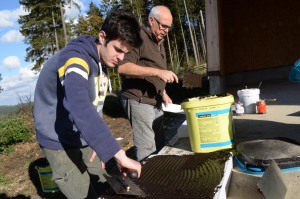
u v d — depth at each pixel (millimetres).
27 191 5953
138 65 2977
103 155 1522
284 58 9172
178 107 3393
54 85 2016
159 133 3531
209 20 7426
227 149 2373
